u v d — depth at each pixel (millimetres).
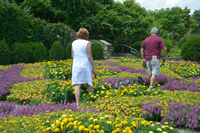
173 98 3289
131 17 16672
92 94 3670
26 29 11094
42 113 2498
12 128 1920
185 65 9055
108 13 15742
